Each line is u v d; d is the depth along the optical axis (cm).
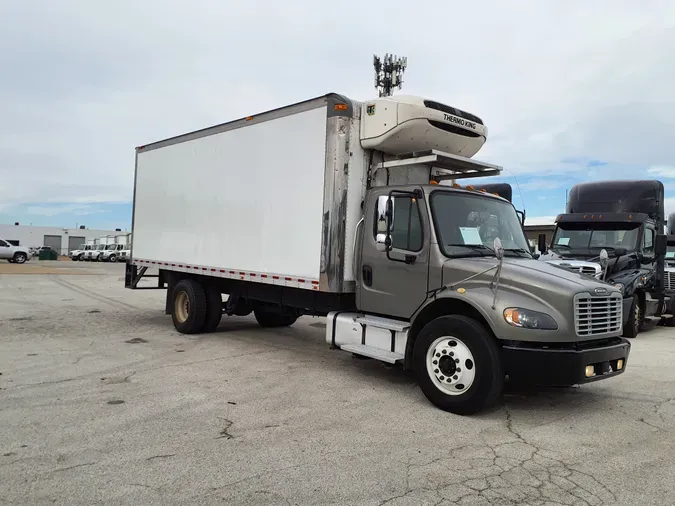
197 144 938
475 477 391
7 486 361
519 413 549
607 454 441
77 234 9662
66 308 1356
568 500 357
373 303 649
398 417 527
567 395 621
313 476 386
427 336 561
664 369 773
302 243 707
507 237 650
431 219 594
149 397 578
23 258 4156
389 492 363
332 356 817
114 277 2656
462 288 555
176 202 995
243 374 693
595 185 1328
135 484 368
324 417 522
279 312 910
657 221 1270
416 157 665
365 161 685
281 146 747
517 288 522
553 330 500
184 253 964
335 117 663
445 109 674
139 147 1141
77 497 347
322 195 676
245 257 811
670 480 391
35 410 525
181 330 990
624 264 1149
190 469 394
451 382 540
